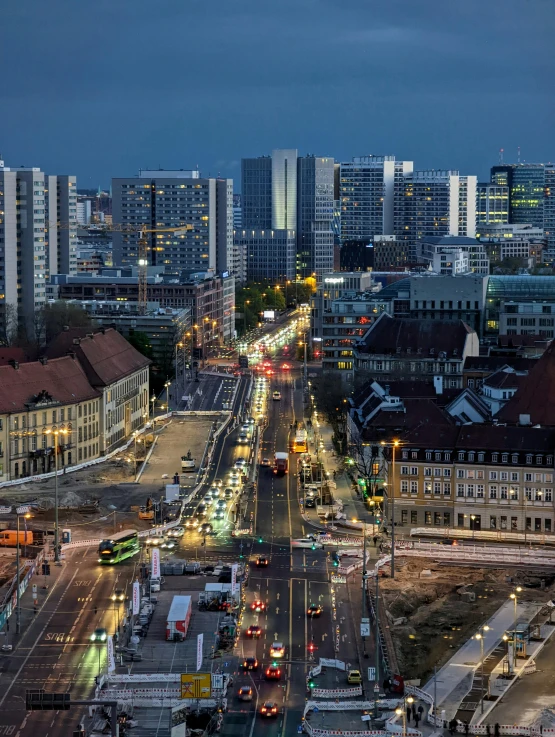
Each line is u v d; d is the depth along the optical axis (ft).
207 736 628.28
